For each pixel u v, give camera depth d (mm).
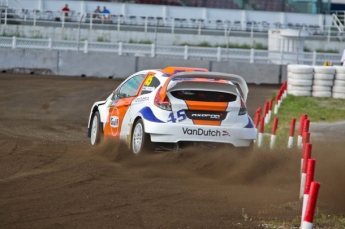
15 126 39844
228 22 123125
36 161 25812
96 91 63969
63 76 79812
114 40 110250
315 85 64125
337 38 117188
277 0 138875
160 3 133375
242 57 92312
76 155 27906
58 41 91688
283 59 92688
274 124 33938
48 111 49625
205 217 18047
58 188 20844
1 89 61969
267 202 20422
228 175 24375
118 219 17297
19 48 90125
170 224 17047
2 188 20484
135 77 28938
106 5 125250
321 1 139500
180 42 111562
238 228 17016
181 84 25609
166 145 25844
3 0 116812
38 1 121625
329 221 18406
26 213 17453
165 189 21594
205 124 25562
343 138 40125
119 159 26875
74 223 16656
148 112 25719
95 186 21453
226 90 26062
